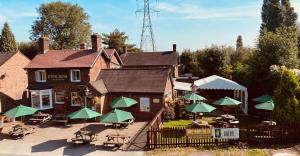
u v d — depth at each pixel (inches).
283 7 3090.6
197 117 1315.2
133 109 1346.0
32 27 3289.9
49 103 1425.9
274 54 1478.8
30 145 960.9
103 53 1547.7
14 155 873.5
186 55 2480.3
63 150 906.1
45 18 3218.5
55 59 1501.0
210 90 1742.1
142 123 1234.6
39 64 1466.5
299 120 979.3
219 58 2234.3
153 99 1315.2
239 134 898.1
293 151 837.8
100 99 1306.6
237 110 1437.0
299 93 1053.2
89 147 922.1
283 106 1010.1
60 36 3284.9
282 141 898.1
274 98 1051.3
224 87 1423.5
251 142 896.3
